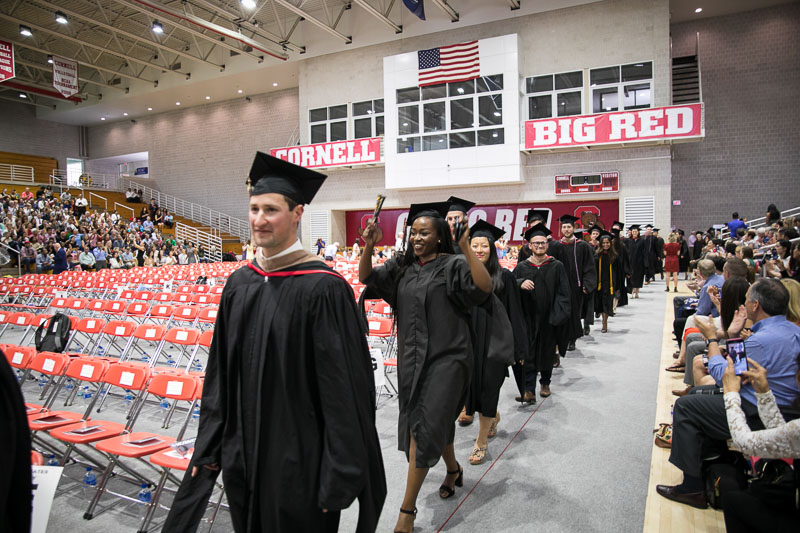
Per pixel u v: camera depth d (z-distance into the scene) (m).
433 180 19.36
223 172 29.42
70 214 24.25
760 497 2.13
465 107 18.81
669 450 3.85
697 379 3.96
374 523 1.85
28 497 1.33
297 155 22.09
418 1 16.55
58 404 5.52
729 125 18.58
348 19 21.28
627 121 16.47
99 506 3.28
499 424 4.46
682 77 19.09
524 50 18.59
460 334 2.80
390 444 4.13
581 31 17.83
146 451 3.01
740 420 2.19
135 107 30.39
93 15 20.75
